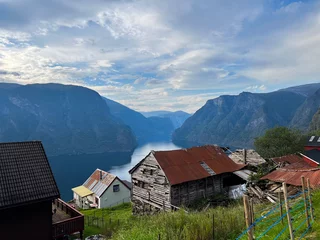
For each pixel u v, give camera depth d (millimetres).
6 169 16984
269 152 55250
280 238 7238
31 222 16344
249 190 20484
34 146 19484
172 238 8516
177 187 23969
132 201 28375
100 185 46156
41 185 17109
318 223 7578
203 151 30062
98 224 25562
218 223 9523
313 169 17094
